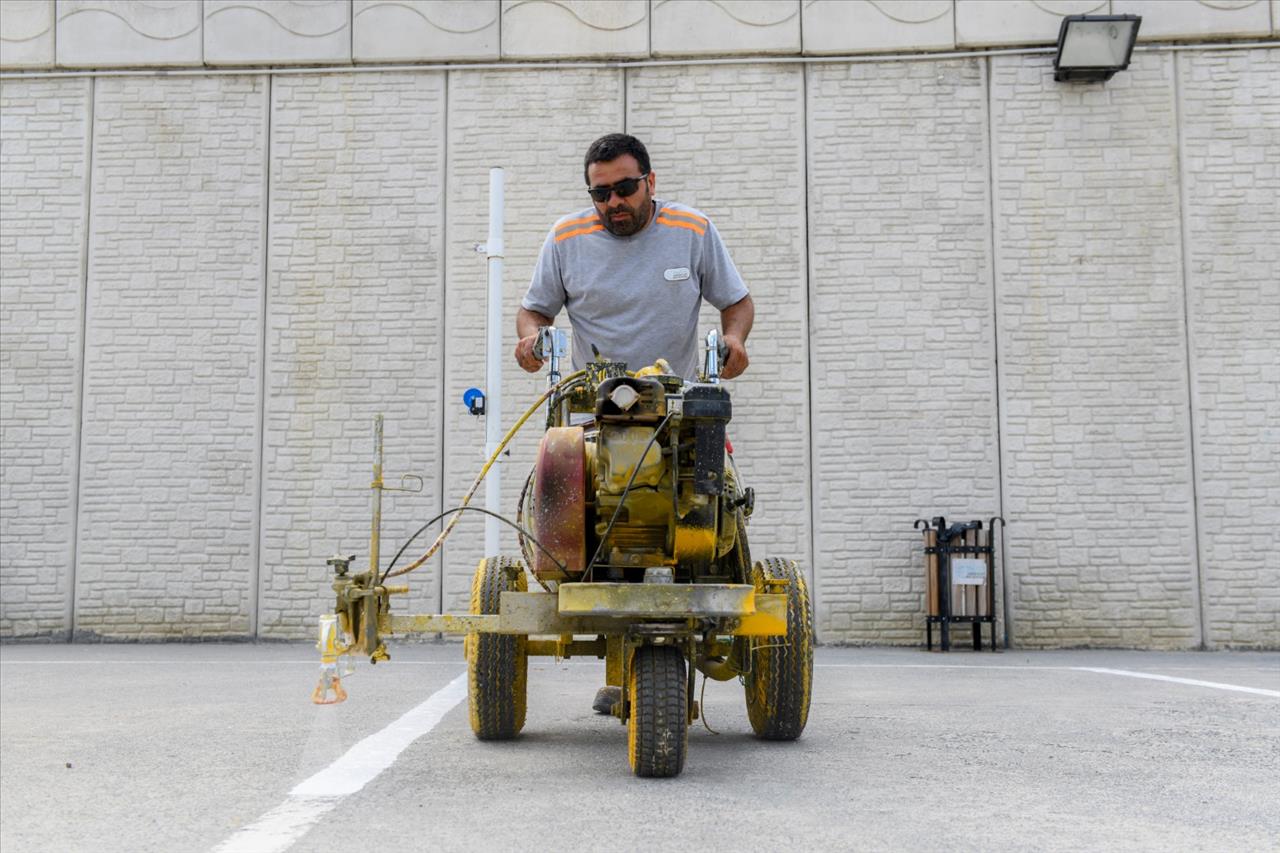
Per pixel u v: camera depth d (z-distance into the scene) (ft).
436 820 10.93
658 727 12.74
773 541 37.88
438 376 38.88
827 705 20.42
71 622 38.68
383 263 39.37
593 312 15.56
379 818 11.05
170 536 38.75
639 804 11.61
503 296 39.14
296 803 11.78
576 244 15.62
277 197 39.73
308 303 39.32
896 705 20.43
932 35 39.04
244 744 15.88
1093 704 20.51
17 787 12.82
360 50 39.88
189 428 39.06
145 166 39.96
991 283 38.45
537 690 23.39
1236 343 37.99
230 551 38.65
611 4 39.70
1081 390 38.01
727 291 15.92
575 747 15.55
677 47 39.45
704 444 12.49
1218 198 38.42
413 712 19.36
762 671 15.56
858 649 36.96
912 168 38.91
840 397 38.27
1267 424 37.68
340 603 12.87
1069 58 37.60
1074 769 13.79
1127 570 37.40
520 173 39.50
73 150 40.09
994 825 10.76
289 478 38.78
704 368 14.26
